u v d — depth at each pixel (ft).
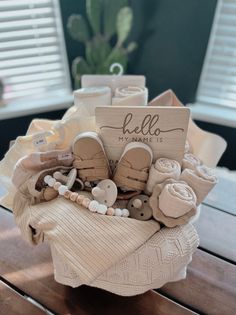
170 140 1.24
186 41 3.49
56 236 1.12
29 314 1.26
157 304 1.29
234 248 1.53
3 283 1.37
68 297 1.31
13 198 1.34
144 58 3.90
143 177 1.21
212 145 1.47
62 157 1.27
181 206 1.13
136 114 1.21
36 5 3.50
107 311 1.26
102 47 3.62
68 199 1.21
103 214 1.16
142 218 1.21
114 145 1.25
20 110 3.58
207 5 3.20
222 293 1.33
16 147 1.36
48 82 3.91
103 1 3.54
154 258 1.14
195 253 1.50
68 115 1.42
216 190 1.88
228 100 3.55
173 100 1.51
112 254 1.09
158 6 3.51
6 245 1.55
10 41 3.52
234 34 3.22
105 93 1.47
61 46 3.84
